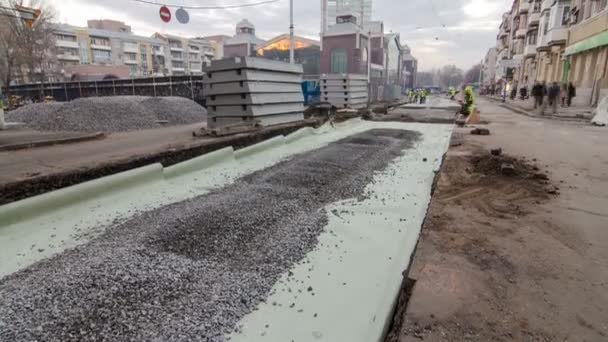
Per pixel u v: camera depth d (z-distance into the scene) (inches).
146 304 97.7
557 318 75.0
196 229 145.9
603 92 687.7
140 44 2342.5
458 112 735.7
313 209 169.0
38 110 471.2
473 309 78.2
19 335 85.4
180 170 230.5
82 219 157.1
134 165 226.1
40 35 1077.8
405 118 604.7
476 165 226.8
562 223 128.0
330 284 107.4
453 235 118.0
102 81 861.2
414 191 197.3
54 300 99.2
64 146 291.3
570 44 859.4
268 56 1734.7
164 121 472.4
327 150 317.4
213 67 370.9
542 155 258.8
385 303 93.7
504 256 102.6
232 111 374.9
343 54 1489.9
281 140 339.3
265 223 152.1
